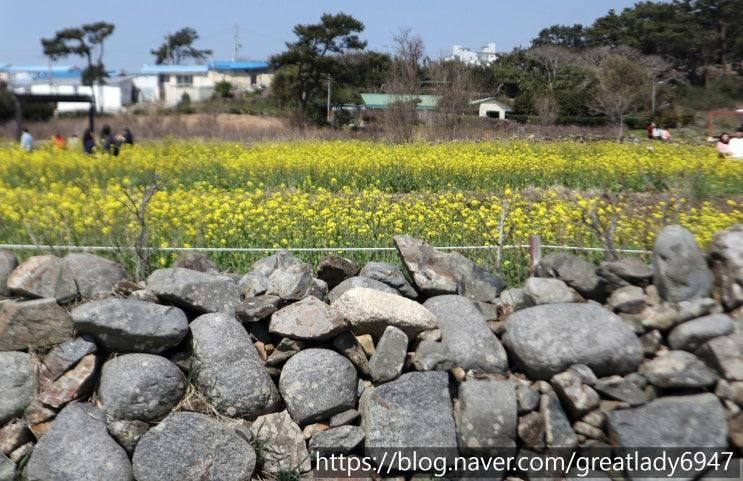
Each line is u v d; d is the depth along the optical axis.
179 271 4.46
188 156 17.36
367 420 4.24
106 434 4.02
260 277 4.67
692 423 4.11
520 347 4.31
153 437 4.02
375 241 8.09
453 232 8.56
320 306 4.34
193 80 63.75
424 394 4.23
